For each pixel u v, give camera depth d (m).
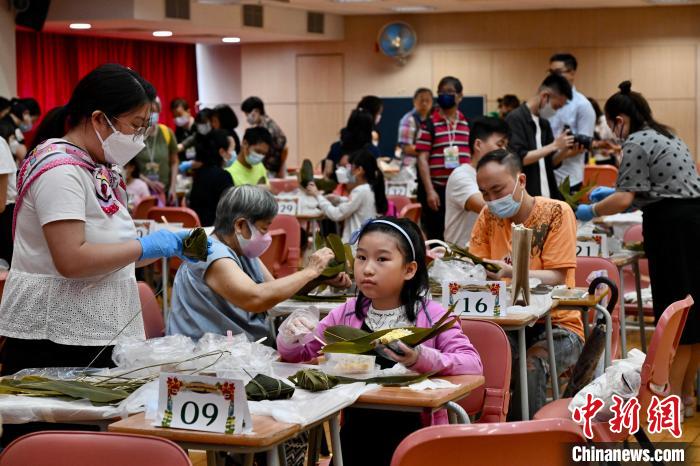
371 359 2.89
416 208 8.55
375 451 2.99
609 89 15.71
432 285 4.26
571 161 7.56
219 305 3.67
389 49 16.14
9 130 6.16
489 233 4.70
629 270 6.54
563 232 4.48
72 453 2.14
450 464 2.15
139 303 3.14
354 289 4.22
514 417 4.07
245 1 13.06
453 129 8.09
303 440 3.46
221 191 7.40
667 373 3.26
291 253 7.04
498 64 16.08
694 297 4.85
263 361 2.79
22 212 2.97
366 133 9.62
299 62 17.00
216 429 2.29
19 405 2.60
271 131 11.32
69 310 2.98
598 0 14.53
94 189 2.96
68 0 12.45
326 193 8.95
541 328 4.34
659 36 15.46
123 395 2.64
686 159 4.91
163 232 3.09
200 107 15.55
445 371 2.88
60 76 14.63
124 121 2.94
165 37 15.36
